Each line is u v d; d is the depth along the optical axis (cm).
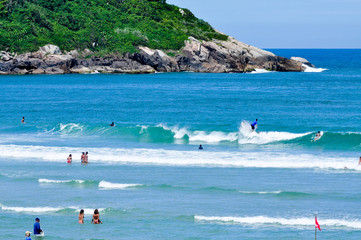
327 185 5797
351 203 5144
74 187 5784
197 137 8788
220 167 6688
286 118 10819
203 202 5222
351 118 10769
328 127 9625
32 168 6669
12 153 7481
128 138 8925
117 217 4809
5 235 4378
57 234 4409
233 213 4881
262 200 5272
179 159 7106
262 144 8362
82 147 8000
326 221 4619
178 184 5872
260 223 4622
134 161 7050
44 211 4978
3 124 10106
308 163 6806
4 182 5991
